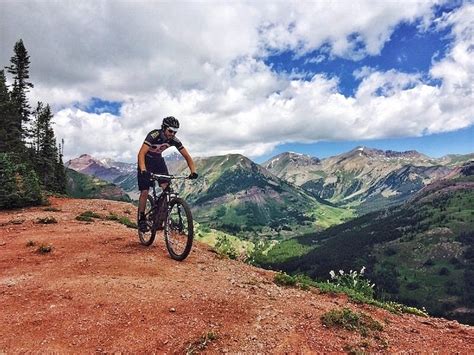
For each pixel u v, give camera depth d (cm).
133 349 211
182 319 247
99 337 221
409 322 300
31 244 440
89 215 741
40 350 204
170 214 400
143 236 458
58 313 247
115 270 345
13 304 262
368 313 307
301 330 245
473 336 272
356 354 221
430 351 237
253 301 289
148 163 407
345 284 455
